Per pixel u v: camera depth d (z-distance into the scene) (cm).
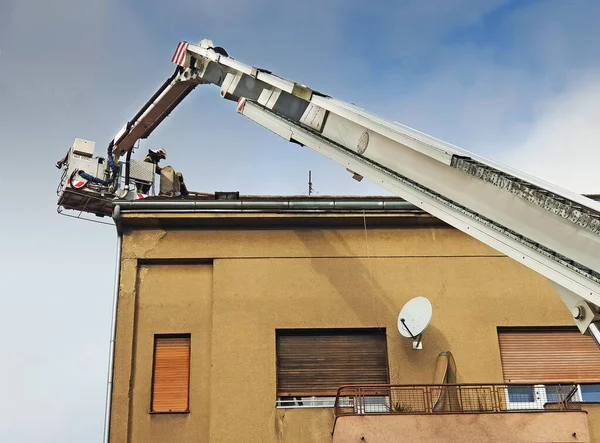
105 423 1578
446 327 1709
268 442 1580
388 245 1770
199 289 1717
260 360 1648
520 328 1727
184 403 1623
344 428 1433
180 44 1866
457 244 1780
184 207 1742
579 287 966
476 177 1111
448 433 1419
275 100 1566
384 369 1678
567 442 1412
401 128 1255
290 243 1758
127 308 1677
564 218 987
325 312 1703
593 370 1694
